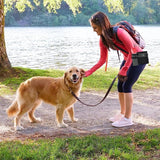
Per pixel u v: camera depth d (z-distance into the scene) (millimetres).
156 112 6258
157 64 14469
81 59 18891
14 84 9219
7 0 14500
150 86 9336
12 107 5332
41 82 5340
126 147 4004
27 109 5207
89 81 9836
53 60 18391
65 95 5172
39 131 5055
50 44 30719
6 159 3613
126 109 5156
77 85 5180
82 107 6879
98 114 6230
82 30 59781
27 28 66562
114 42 4695
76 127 5281
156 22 81062
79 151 3906
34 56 20516
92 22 4672
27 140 4504
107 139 4344
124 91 5074
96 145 4105
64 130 5086
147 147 4000
